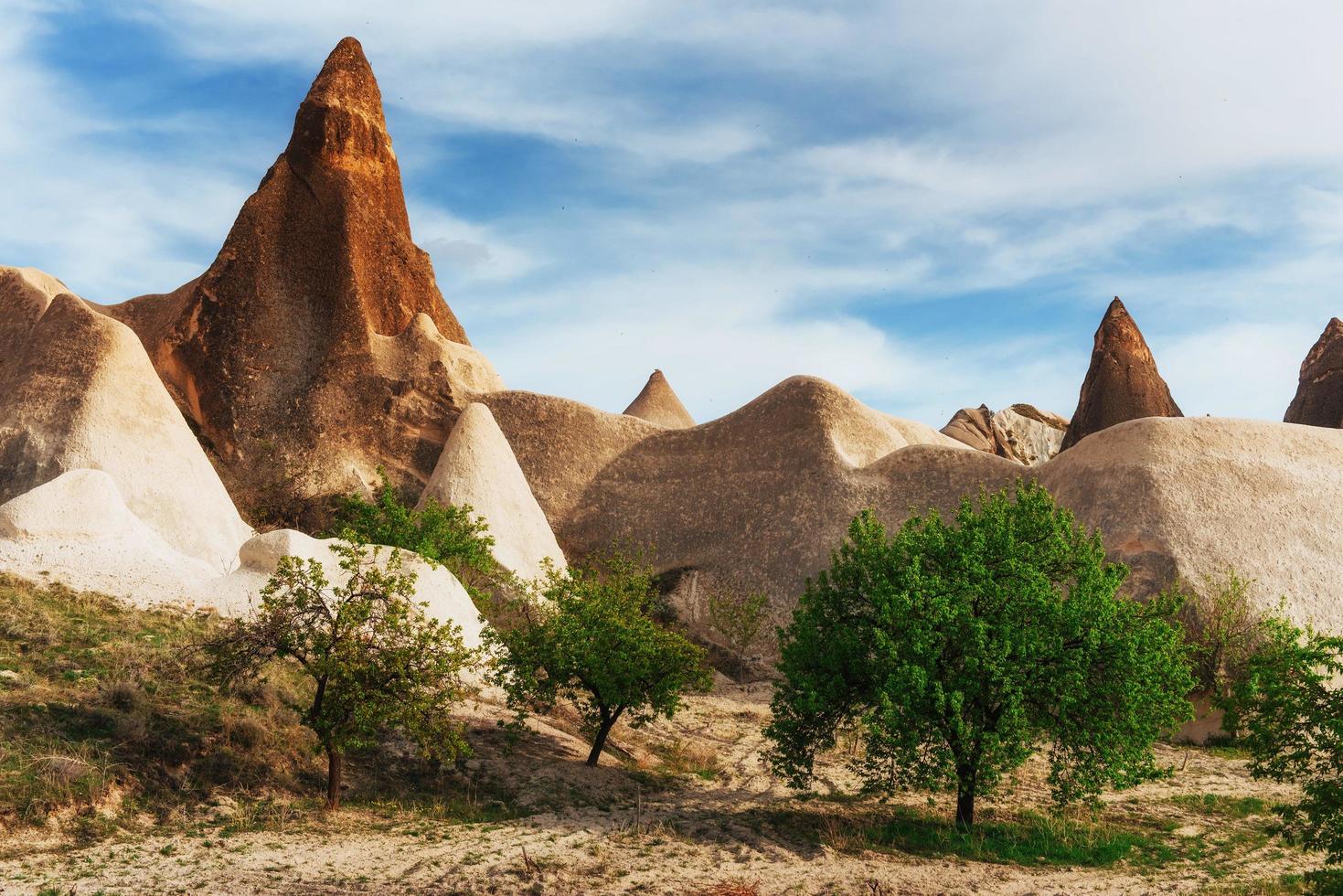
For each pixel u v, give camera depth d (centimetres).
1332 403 5366
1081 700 1602
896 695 1534
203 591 2091
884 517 3741
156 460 3247
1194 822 1719
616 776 1817
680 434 4356
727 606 3509
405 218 5191
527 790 1644
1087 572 1712
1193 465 3166
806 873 1359
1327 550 2988
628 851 1410
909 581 1605
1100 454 3356
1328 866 1414
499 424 4444
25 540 2130
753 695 2911
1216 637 2545
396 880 1225
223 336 4431
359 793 1555
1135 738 1612
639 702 1864
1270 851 1542
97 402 3247
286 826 1388
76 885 1119
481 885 1227
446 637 1533
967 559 1652
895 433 4366
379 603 1587
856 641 1662
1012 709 1546
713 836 1513
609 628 1869
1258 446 3281
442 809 1526
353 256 4688
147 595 2041
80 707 1536
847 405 4203
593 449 4372
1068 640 1634
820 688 1656
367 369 4459
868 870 1388
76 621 1862
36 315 4266
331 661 1448
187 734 1540
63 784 1330
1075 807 1784
